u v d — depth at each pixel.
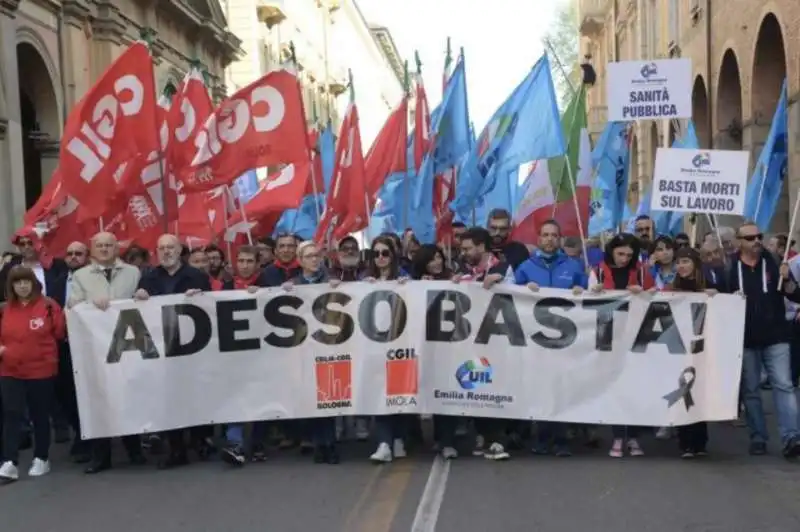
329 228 10.72
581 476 7.15
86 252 9.13
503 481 7.02
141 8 25.38
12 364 7.62
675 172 9.07
